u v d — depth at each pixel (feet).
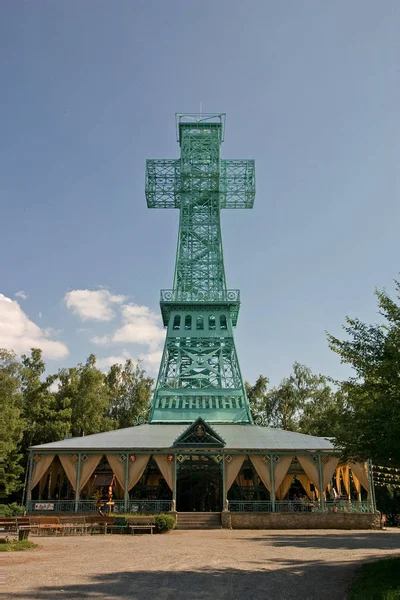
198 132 272.31
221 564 71.72
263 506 146.61
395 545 97.25
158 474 181.16
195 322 225.97
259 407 296.30
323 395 282.77
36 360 259.60
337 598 51.42
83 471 146.61
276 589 55.42
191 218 256.73
